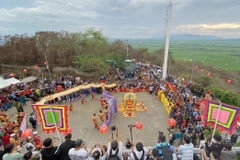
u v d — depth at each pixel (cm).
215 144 634
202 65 6444
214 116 873
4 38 3678
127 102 2173
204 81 4156
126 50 4900
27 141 956
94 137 1600
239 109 795
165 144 647
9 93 2366
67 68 3712
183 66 5956
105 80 3141
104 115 1977
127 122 1878
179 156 704
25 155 580
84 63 3291
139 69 4069
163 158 596
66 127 938
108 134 1652
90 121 1898
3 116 1641
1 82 2258
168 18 2981
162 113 2092
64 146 618
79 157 601
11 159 564
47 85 2666
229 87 4531
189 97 2278
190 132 1470
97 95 2714
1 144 632
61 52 3656
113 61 3750
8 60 3644
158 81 3009
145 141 1529
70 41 3750
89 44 3725
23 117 1619
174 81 3019
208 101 891
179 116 1683
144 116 2017
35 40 3734
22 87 2591
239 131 1256
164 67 3170
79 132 1684
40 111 941
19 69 3525
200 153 749
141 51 6066
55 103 2317
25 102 2248
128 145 722
